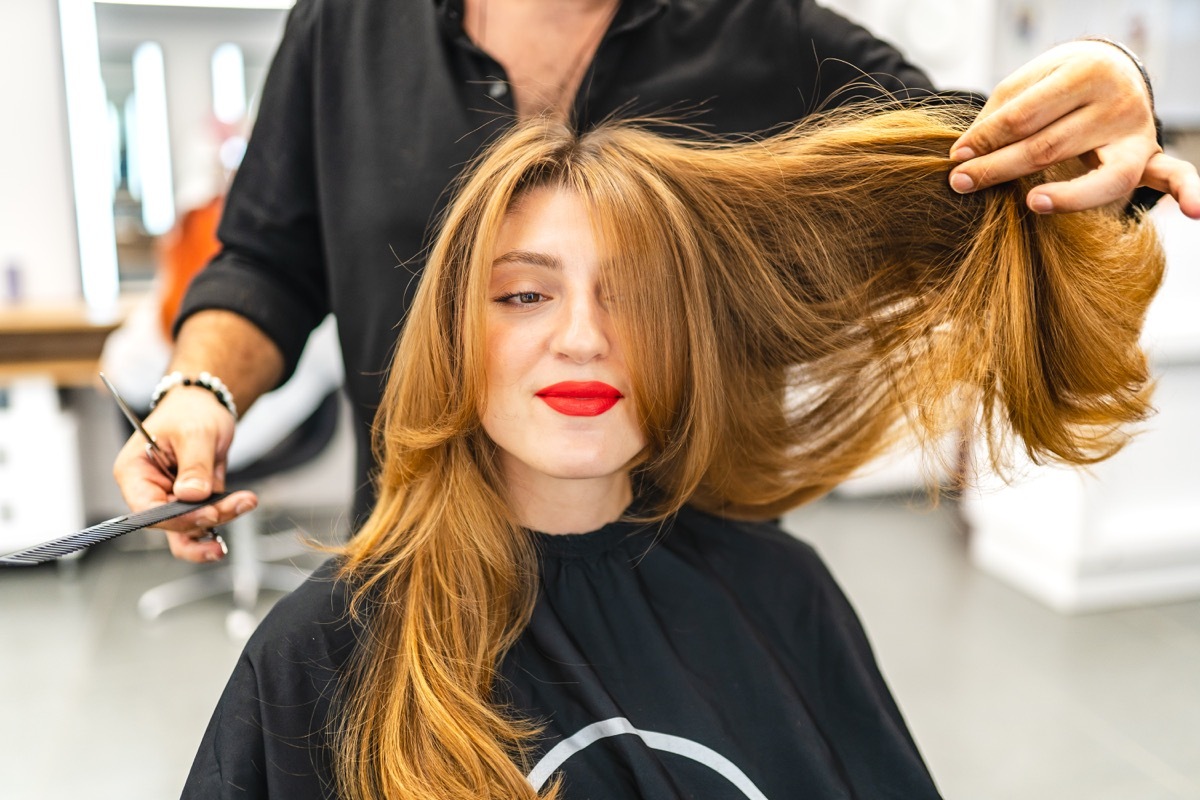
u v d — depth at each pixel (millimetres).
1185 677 2340
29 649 2467
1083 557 2643
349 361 1030
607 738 739
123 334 2436
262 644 715
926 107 846
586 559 814
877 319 841
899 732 849
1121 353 803
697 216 770
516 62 973
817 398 895
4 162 2963
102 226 3061
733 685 816
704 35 986
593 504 816
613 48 953
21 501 2820
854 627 896
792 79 1002
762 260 806
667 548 853
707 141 923
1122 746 2053
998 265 763
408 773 680
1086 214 782
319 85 992
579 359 708
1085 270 780
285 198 1040
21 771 1970
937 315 797
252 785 681
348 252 989
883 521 3348
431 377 738
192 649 2477
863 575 2922
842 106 907
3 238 3010
